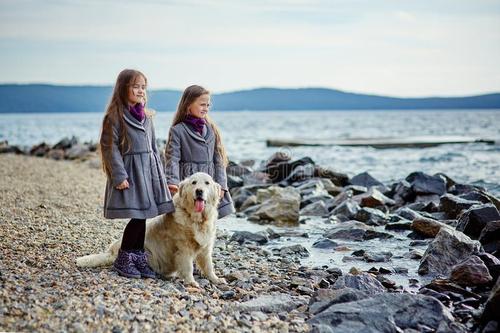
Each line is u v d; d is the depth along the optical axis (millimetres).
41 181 15305
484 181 17172
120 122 6020
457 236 7512
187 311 5062
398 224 10320
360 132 59469
